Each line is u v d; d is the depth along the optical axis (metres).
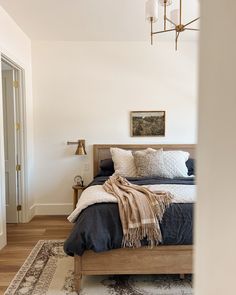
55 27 3.56
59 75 4.09
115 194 2.35
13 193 3.82
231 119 0.59
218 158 0.65
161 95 4.12
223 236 0.64
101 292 2.12
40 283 2.24
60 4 2.94
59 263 2.59
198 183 0.76
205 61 0.70
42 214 4.18
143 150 3.89
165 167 3.34
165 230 2.11
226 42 0.60
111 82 4.11
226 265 0.63
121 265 2.13
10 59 3.25
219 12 0.63
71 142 4.14
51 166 4.16
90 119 4.13
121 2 2.91
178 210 2.16
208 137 0.69
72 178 4.17
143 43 4.08
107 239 2.08
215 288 0.68
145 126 4.13
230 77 0.59
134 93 4.12
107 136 4.14
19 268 2.49
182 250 2.14
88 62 4.09
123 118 4.13
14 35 3.38
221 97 0.63
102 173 3.76
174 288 2.18
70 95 4.11
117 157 3.69
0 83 2.89
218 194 0.65
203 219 0.73
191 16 3.22
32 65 4.07
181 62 4.09
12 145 3.79
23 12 3.11
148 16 2.39
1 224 2.92
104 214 2.16
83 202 2.32
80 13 3.16
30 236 3.30
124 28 3.61
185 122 4.13
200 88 0.73
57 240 3.17
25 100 3.80
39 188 4.17
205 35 0.69
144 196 2.28
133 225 2.09
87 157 4.16
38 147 4.14
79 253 2.06
